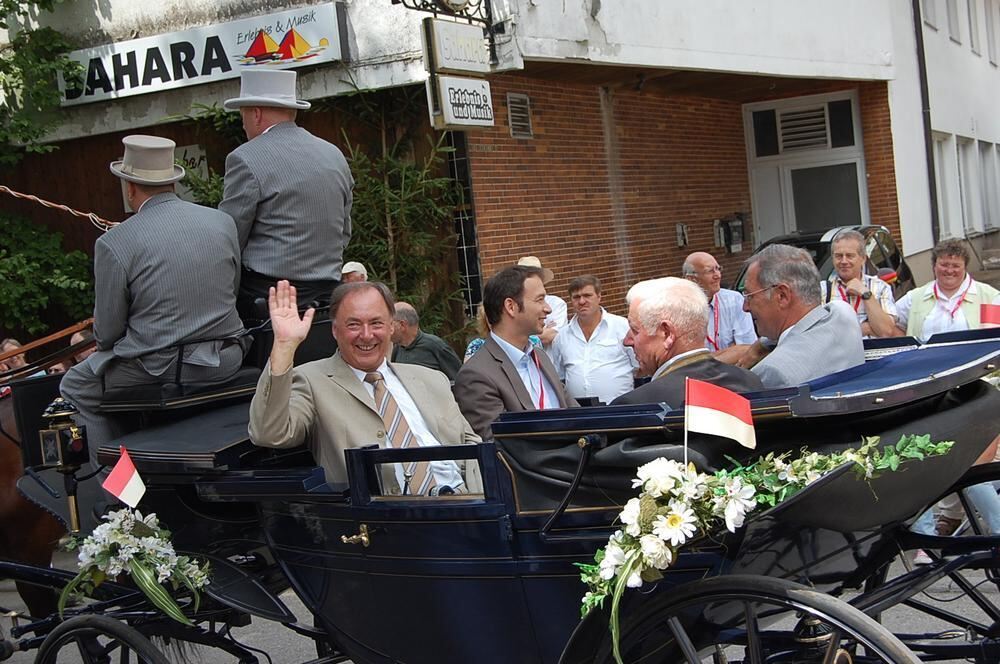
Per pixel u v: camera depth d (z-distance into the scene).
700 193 17.41
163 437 4.75
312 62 11.18
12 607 8.04
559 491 3.74
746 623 3.44
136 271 4.96
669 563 3.42
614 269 14.63
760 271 4.85
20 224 12.87
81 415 5.21
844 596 5.07
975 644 3.99
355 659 4.42
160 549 4.61
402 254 11.33
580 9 11.99
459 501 4.00
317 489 4.24
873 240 13.84
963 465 3.93
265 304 5.14
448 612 4.05
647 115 15.90
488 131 12.23
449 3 10.51
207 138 12.30
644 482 3.40
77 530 4.87
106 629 4.59
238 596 4.63
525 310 5.56
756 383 4.11
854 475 3.34
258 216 5.26
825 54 17.02
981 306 6.10
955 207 25.03
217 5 11.75
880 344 4.98
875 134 19.09
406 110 11.45
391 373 4.86
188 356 4.94
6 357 6.32
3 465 6.55
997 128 30.73
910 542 4.21
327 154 5.41
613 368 7.47
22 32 12.42
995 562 3.99
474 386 5.43
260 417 4.30
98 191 13.07
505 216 12.42
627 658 3.68
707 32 14.27
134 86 12.10
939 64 23.48
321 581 4.42
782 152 19.48
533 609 3.88
